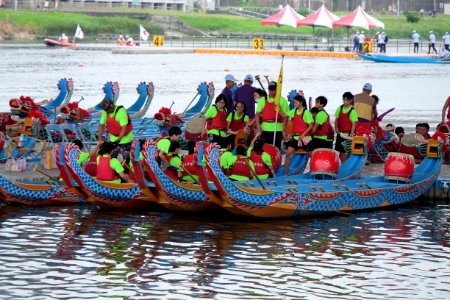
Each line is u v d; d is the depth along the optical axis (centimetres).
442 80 10031
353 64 12875
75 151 3216
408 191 3478
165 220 3186
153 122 4756
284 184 3378
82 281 2464
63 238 2923
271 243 2872
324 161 3469
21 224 3112
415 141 3997
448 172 3828
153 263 2641
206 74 10512
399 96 8094
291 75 10531
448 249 2827
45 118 4156
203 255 2728
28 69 11162
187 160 3303
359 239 2938
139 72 10812
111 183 3262
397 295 2370
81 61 12938
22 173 3678
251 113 4031
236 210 3114
